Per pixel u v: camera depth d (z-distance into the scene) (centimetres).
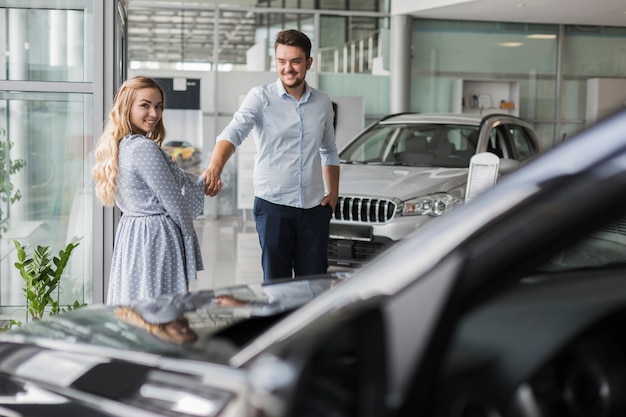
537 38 2017
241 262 1220
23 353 206
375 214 916
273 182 582
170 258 482
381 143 1091
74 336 210
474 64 1998
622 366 153
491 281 134
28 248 671
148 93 486
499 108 2023
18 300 675
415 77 1977
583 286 164
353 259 922
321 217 593
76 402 181
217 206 1881
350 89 1953
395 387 137
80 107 662
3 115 660
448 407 141
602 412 150
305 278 280
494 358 148
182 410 164
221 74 1898
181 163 1892
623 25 2038
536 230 130
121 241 484
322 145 609
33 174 666
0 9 654
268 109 579
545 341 151
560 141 139
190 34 1883
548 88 2034
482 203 140
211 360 176
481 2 1775
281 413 137
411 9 1891
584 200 127
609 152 127
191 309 237
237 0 1894
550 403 147
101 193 486
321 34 1938
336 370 140
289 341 150
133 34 1872
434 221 148
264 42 1912
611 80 2017
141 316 230
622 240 159
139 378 179
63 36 656
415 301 139
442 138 1070
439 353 138
